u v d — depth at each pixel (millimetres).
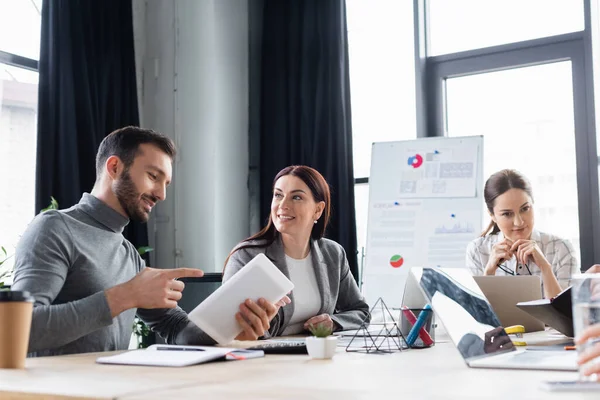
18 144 3990
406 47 4473
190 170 4383
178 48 4453
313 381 979
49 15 3930
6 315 1197
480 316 1324
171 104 4453
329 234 4238
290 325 2324
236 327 1615
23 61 3982
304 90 4441
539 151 4105
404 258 3957
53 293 1704
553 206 4027
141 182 1941
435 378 992
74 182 3850
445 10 4438
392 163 4133
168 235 4418
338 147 4289
